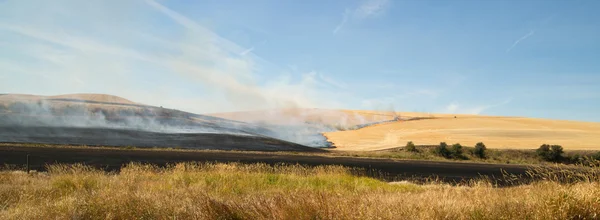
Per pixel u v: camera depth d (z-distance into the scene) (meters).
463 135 90.50
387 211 6.93
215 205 7.45
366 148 74.62
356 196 9.53
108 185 12.30
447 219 6.68
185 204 7.97
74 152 37.84
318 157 45.84
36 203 8.98
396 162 42.19
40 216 7.51
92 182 12.92
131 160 33.00
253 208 7.36
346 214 6.79
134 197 8.53
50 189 11.27
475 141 80.31
